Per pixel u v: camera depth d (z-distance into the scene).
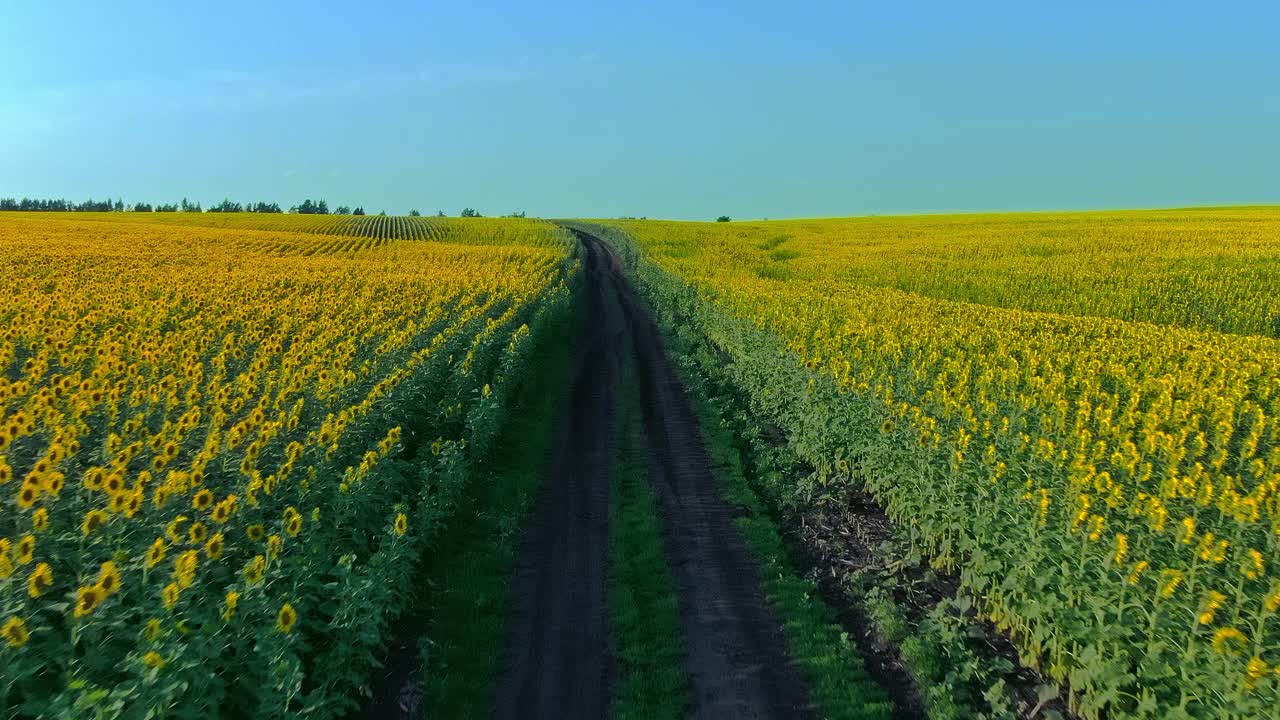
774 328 20.67
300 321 20.94
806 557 10.72
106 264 37.47
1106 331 22.73
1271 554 6.91
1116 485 7.95
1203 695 5.90
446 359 17.16
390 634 7.91
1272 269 39.59
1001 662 7.81
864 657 8.30
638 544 10.85
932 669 7.82
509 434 15.43
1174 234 59.12
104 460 8.72
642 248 66.19
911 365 15.07
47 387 11.59
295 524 7.20
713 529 11.55
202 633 5.77
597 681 7.73
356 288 30.83
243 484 8.39
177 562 5.96
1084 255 47.94
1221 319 30.25
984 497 9.09
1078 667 7.25
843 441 13.19
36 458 8.73
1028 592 7.92
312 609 7.35
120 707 4.77
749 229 92.19
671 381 21.84
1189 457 9.98
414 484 11.22
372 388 13.49
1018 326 22.38
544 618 8.88
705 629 8.76
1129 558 6.95
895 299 29.31
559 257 58.97
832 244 67.12
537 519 11.68
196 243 57.88
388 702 7.14
